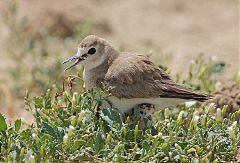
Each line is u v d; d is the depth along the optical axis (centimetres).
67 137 1036
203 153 1082
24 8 2038
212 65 1461
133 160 1047
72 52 1744
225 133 1096
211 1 2311
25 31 1938
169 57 1770
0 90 1534
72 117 1088
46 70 1599
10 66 1722
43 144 1034
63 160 1046
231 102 1261
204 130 1100
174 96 1143
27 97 1164
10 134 1081
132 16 2186
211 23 2172
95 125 1107
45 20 1994
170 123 1140
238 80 1373
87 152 1050
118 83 1141
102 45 1177
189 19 2200
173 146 1090
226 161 1097
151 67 1162
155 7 2272
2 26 1953
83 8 2127
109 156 1045
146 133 1093
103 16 2138
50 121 1112
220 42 2008
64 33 1989
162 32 2095
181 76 1507
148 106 1153
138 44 1983
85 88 1208
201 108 1266
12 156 1022
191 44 1992
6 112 1448
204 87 1365
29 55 1777
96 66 1175
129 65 1155
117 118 1097
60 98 1241
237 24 2164
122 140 1076
